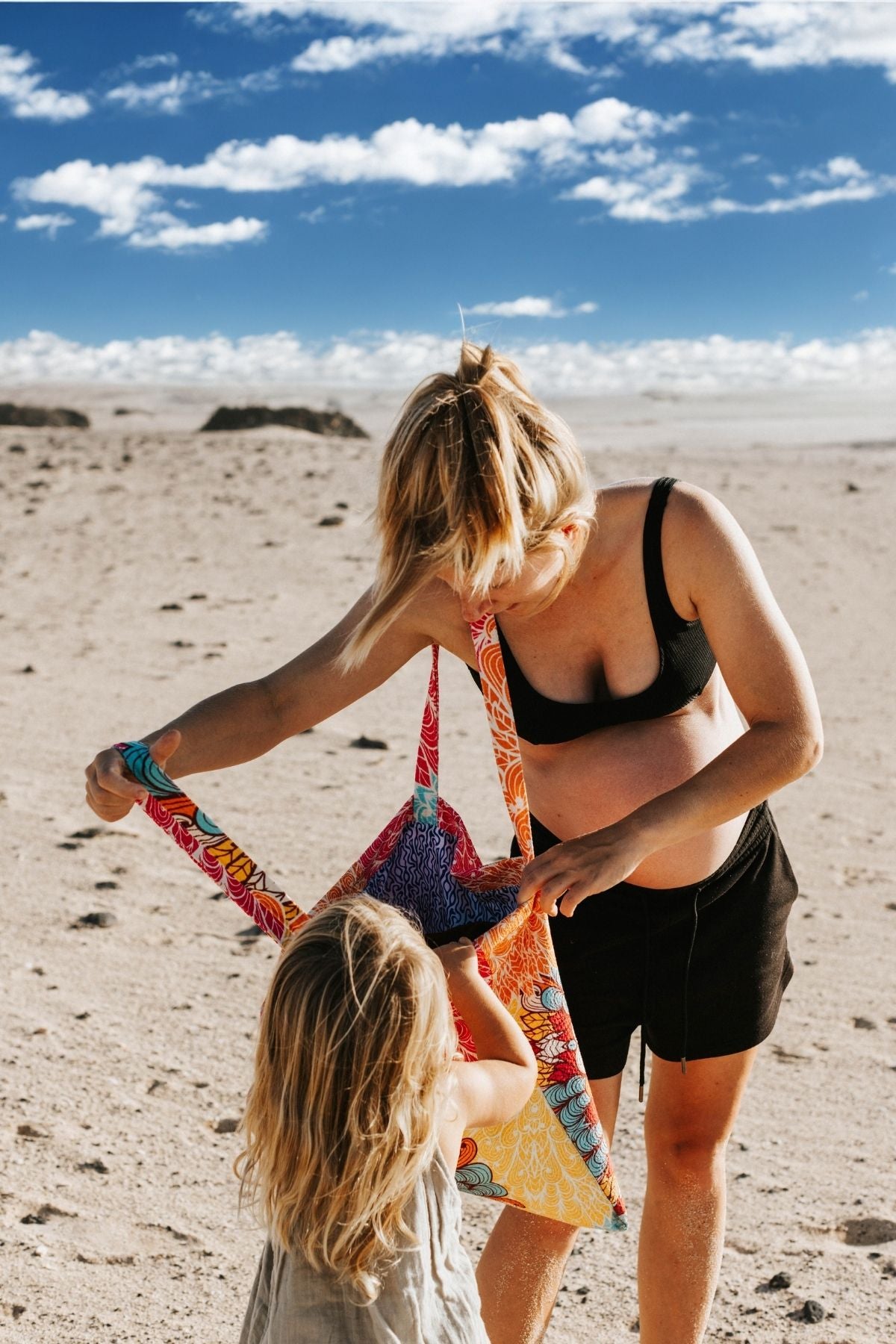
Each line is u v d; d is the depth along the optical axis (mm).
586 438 33375
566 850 2035
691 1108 2439
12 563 12734
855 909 5301
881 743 7938
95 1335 2709
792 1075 3971
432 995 1869
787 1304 2900
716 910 2352
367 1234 1838
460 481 1886
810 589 12547
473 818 6137
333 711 2480
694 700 2326
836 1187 3363
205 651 9531
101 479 17406
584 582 2215
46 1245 3010
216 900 5156
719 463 21453
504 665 2270
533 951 2127
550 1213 2244
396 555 1969
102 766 2160
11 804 6191
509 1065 2061
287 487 17000
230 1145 3469
